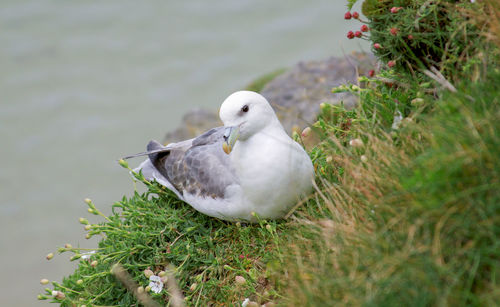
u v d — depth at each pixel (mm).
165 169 9023
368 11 8141
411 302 5156
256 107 7367
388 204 5969
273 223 7770
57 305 19891
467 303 5148
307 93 14602
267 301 7242
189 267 8070
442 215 5406
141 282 7930
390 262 5457
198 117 18391
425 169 5641
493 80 6250
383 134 7297
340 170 8031
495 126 5488
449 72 7398
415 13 7730
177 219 8359
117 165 26703
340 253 6102
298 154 7527
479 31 6938
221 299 7633
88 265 8555
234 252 7926
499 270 5051
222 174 7836
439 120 5957
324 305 5758
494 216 5133
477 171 5375
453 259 5230
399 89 8211
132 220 8602
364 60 12242
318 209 7703
